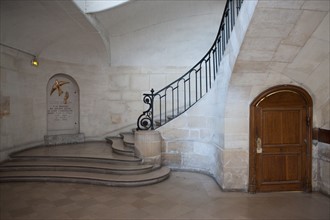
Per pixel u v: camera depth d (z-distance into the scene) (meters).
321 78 3.57
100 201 3.55
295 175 4.04
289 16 2.58
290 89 3.84
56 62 6.56
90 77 7.02
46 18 4.75
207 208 3.34
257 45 3.02
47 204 3.44
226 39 4.00
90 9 4.75
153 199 3.64
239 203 3.52
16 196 3.75
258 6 2.46
